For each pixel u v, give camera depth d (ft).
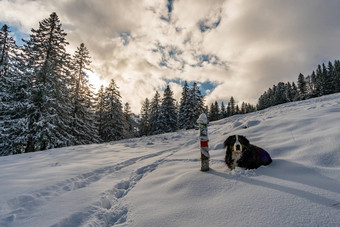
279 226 5.14
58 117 48.88
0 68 54.49
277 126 19.22
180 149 22.48
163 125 117.08
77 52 67.72
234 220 5.83
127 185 11.87
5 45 63.52
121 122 99.19
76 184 11.57
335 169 8.52
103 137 94.89
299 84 177.58
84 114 68.39
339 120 15.01
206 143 11.63
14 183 11.09
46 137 42.80
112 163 17.70
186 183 9.70
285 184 7.78
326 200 6.01
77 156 22.16
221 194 7.93
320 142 11.62
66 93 53.26
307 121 17.54
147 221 6.57
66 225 6.80
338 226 4.70
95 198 9.19
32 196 9.11
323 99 65.77
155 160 17.28
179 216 6.61
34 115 43.86
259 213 5.95
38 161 19.43
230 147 11.35
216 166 12.39
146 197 8.96
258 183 8.35
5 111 43.09
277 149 13.20
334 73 152.35
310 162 9.84
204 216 6.37
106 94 100.42
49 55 50.03
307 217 5.31
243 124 27.04
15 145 42.37
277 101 184.14
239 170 10.21
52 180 11.72
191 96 111.14
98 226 6.84
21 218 7.08
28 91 44.34
